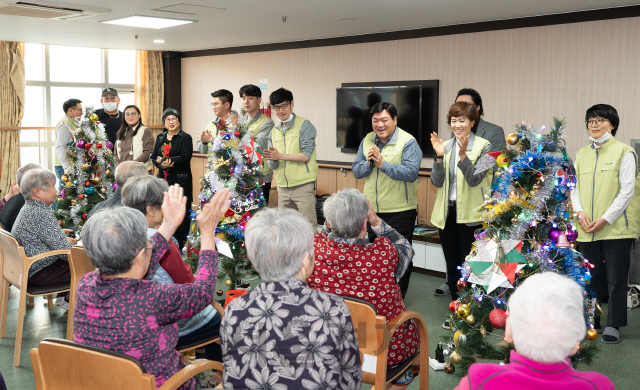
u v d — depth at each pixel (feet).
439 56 19.22
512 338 4.33
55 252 10.34
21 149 25.93
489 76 18.07
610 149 11.47
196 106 28.22
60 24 18.67
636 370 10.07
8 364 10.30
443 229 12.59
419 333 7.72
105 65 28.14
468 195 11.86
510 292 9.00
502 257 8.59
